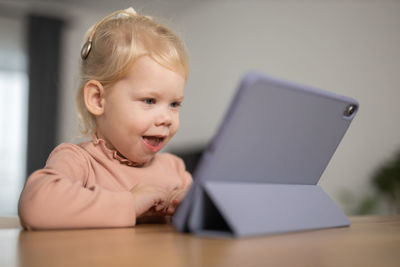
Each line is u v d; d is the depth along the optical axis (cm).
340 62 292
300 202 57
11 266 31
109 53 84
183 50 89
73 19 430
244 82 44
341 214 63
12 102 489
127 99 81
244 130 46
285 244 43
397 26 258
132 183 87
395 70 257
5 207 476
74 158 81
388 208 247
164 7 432
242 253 37
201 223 49
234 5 394
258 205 50
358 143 272
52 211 58
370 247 42
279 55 342
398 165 242
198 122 426
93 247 40
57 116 412
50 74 412
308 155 57
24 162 402
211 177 47
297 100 49
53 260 33
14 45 442
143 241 44
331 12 301
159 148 85
